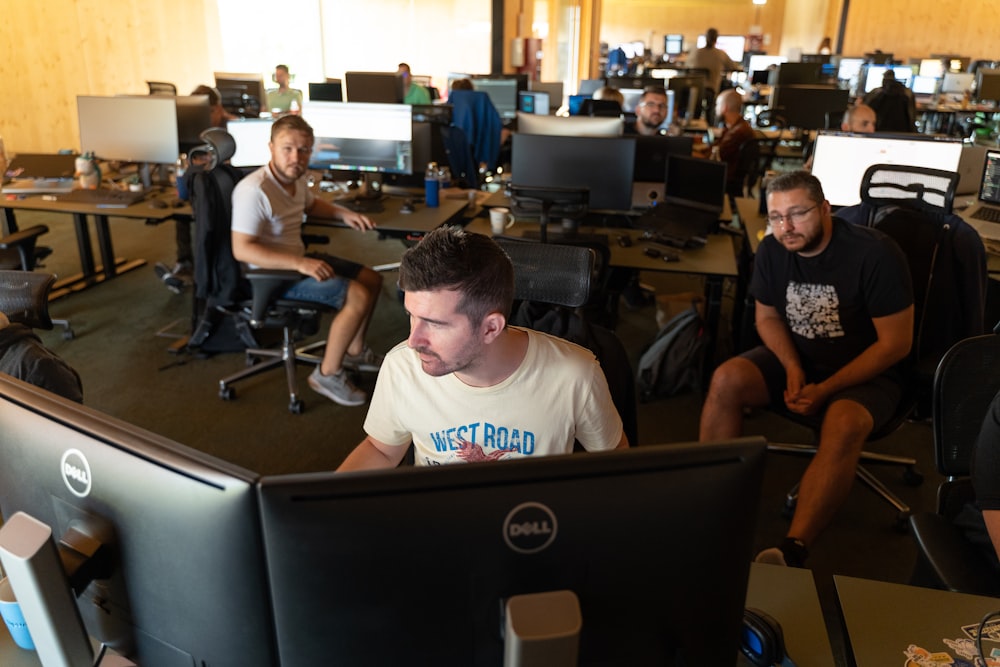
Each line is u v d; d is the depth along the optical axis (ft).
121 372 11.30
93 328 12.87
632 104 21.35
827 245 7.60
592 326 5.51
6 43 20.51
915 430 10.02
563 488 2.43
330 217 11.46
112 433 2.68
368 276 10.42
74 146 23.12
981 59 40.37
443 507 2.38
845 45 42.32
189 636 2.73
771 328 8.14
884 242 7.38
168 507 2.55
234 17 29.12
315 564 2.41
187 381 11.08
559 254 5.64
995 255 10.12
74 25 22.43
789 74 29.96
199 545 2.53
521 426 4.17
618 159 11.71
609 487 2.45
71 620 2.80
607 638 2.62
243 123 13.58
